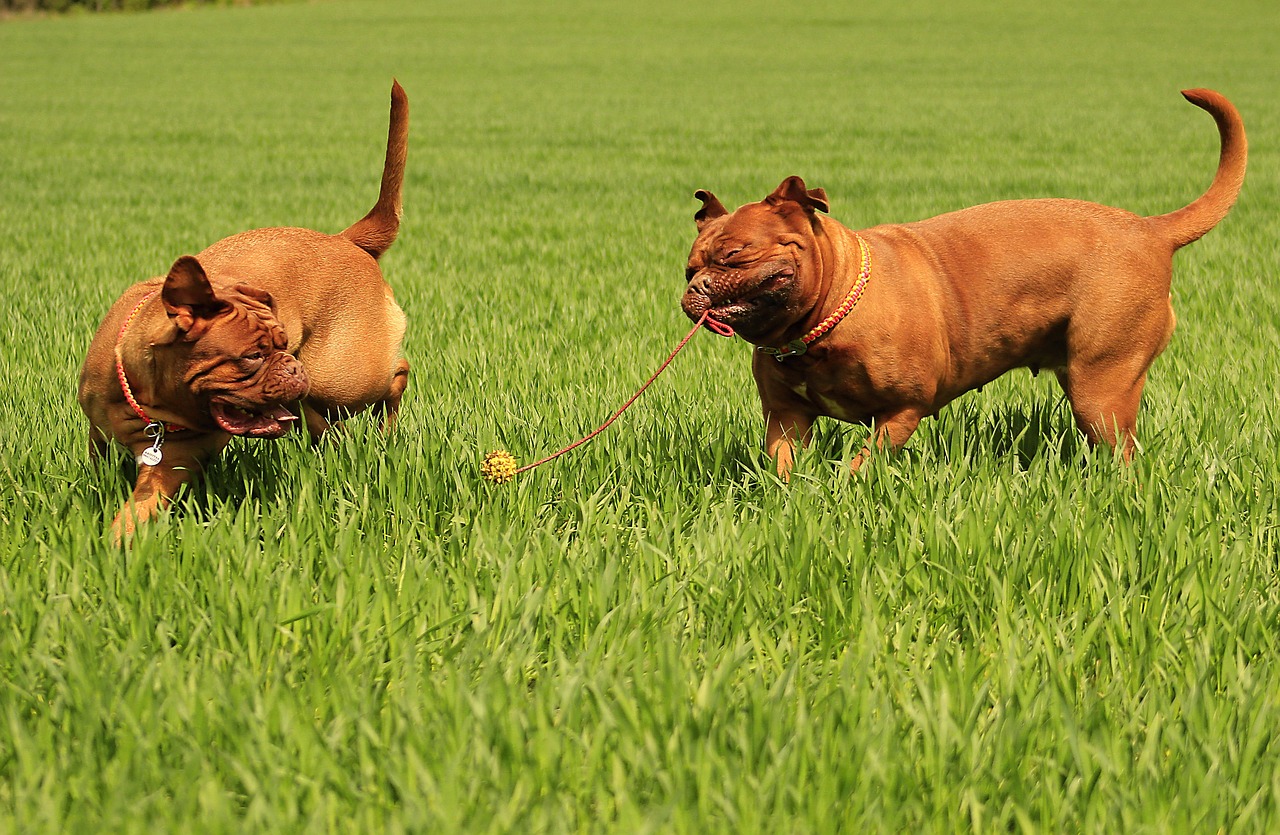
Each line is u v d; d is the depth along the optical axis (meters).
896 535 6.11
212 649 5.03
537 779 4.17
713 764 4.12
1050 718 4.50
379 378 7.62
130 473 7.04
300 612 5.25
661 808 3.69
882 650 5.09
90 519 6.24
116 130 35.28
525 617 5.12
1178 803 3.95
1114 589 5.54
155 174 26.05
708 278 6.31
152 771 4.19
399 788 3.92
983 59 60.88
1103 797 4.09
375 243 7.82
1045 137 32.53
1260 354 10.20
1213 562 5.64
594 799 4.20
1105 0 100.12
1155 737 4.26
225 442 6.73
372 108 42.28
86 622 5.15
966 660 5.00
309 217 19.56
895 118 38.09
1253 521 6.26
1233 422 7.82
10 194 22.84
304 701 4.63
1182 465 6.95
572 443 7.60
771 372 7.10
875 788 4.10
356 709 4.52
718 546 5.98
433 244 17.59
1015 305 7.07
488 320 12.20
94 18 97.75
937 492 6.63
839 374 6.79
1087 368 7.18
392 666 4.98
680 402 8.85
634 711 4.42
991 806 4.05
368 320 7.53
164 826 3.83
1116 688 4.77
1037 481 6.62
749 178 25.06
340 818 4.01
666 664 4.58
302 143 32.50
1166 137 32.19
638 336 11.52
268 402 6.02
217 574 5.60
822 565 5.80
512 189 24.12
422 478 6.86
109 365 6.30
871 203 21.14
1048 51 64.50
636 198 22.62
